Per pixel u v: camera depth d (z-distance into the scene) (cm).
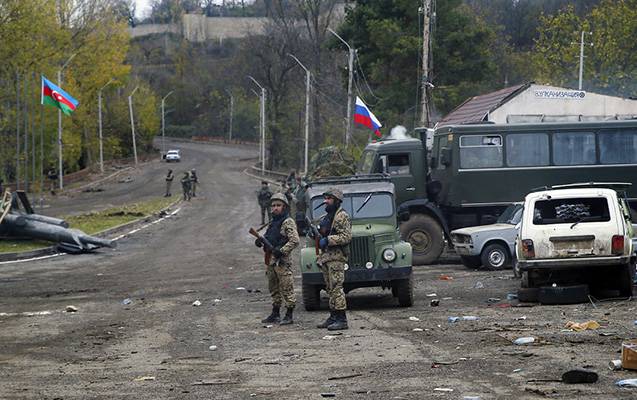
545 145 5928
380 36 13575
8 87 14325
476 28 13962
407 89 13725
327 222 3091
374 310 3622
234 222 10044
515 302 3678
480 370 2175
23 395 2100
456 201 5891
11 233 7094
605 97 7894
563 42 16450
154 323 3428
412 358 2405
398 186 5978
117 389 2141
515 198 5916
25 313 3847
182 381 2219
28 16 13588
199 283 4909
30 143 16088
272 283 3284
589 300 3544
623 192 3956
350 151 11044
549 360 2264
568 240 3488
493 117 7862
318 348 2664
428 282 4634
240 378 2228
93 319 3597
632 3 15862
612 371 2098
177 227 9575
